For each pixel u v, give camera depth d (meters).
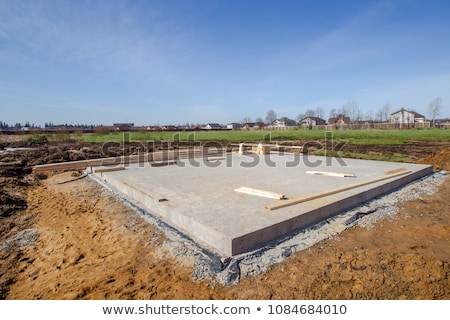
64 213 5.11
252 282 2.65
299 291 2.55
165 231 3.73
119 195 5.55
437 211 4.49
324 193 4.48
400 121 51.19
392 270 2.77
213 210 3.83
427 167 7.09
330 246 3.27
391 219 4.14
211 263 2.88
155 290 2.67
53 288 2.90
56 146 16.11
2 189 6.35
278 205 3.88
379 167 7.28
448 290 2.51
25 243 4.14
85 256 3.59
